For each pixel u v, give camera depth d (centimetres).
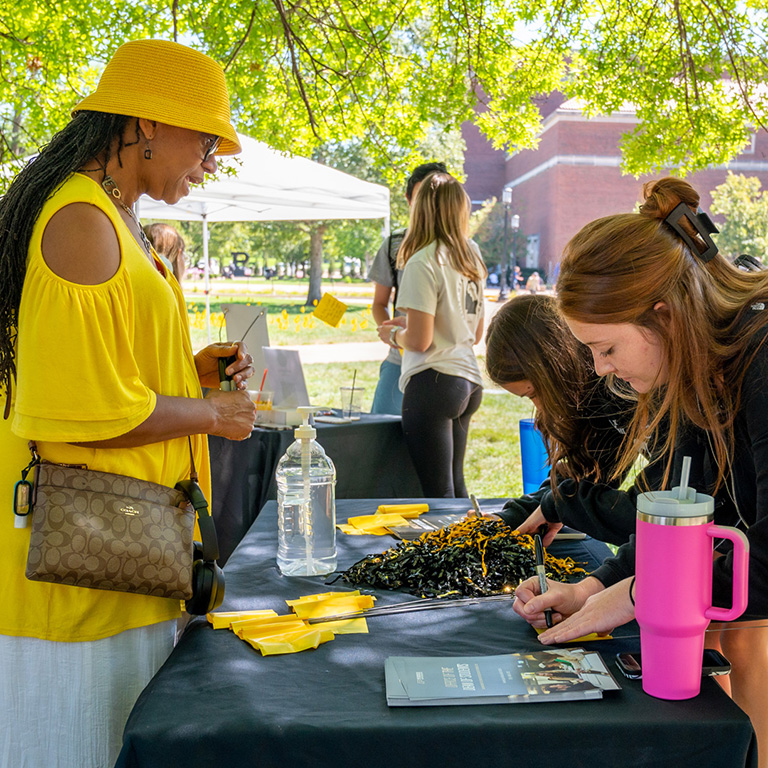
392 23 393
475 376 308
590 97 441
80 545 111
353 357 1288
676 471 133
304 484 153
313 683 104
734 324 109
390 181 426
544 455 235
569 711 95
